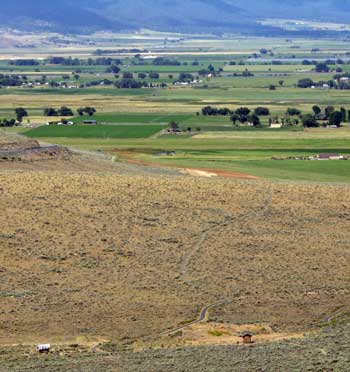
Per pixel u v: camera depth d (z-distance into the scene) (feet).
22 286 528.22
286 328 472.03
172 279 548.31
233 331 466.29
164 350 397.80
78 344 442.50
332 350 369.91
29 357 410.52
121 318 488.44
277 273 562.66
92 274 549.95
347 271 570.46
